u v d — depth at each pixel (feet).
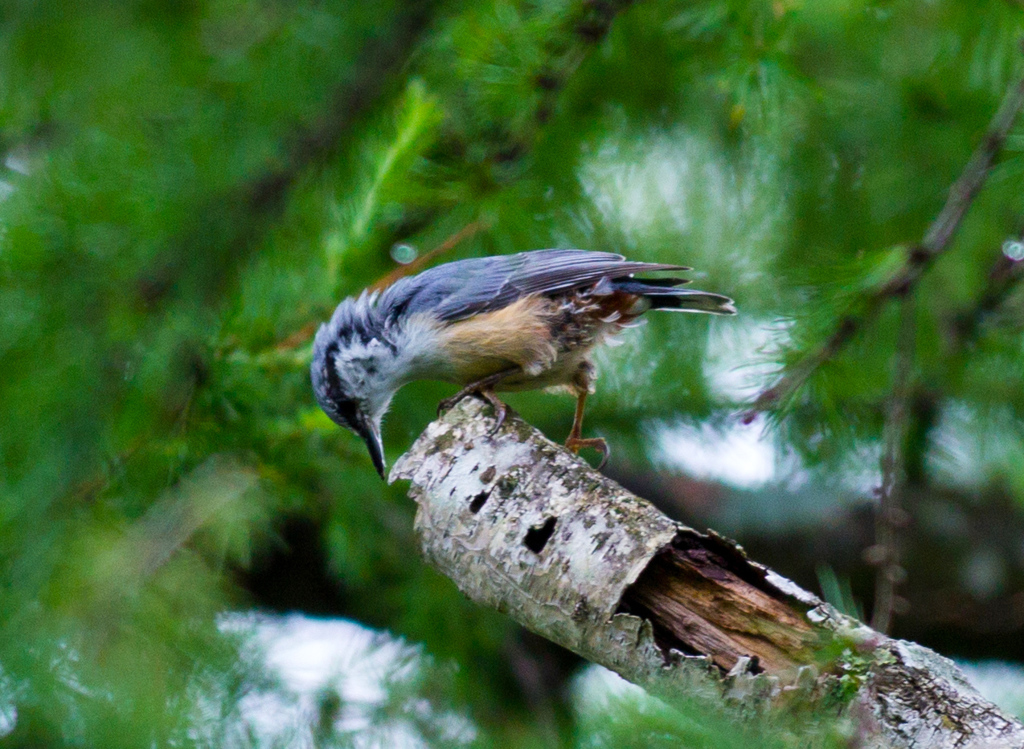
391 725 25.89
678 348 33.53
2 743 20.57
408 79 26.32
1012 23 26.48
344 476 27.37
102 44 25.93
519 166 26.63
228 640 22.47
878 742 14.79
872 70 30.78
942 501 33.78
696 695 15.58
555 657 31.42
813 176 33.09
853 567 33.32
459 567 17.54
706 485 34.53
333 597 31.91
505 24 25.03
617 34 28.58
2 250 23.95
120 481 24.20
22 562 21.99
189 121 25.44
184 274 24.64
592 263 25.72
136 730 20.48
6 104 25.89
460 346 25.54
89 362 24.09
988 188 27.17
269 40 26.32
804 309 23.61
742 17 25.36
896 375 23.04
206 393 25.25
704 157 32.89
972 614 33.01
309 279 25.86
